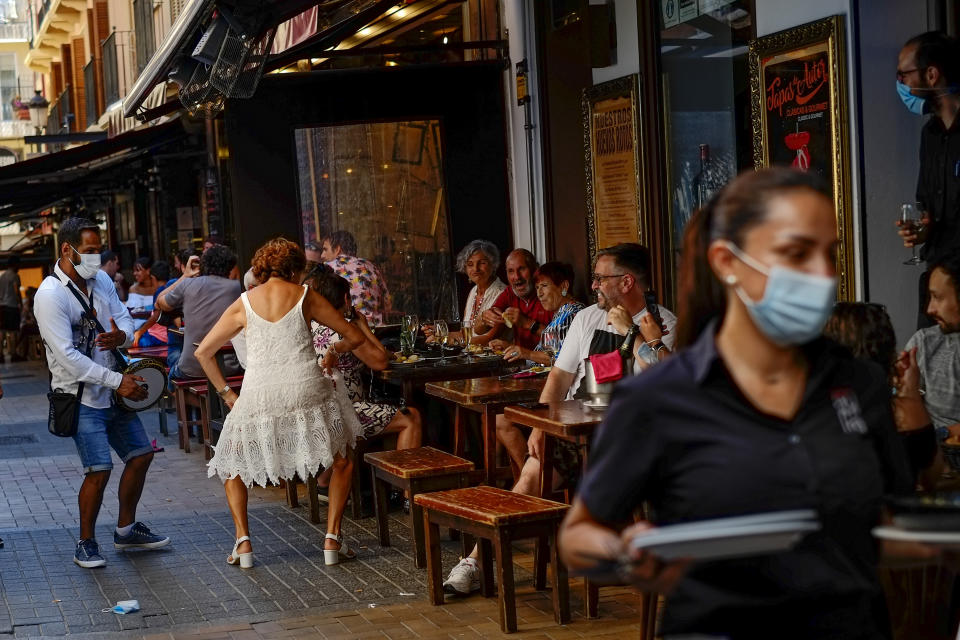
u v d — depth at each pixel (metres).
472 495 6.79
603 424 2.76
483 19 12.52
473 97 12.27
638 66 10.09
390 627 6.52
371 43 13.45
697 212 2.85
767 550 2.42
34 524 9.70
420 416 9.29
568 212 11.43
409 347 10.16
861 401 2.79
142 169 20.70
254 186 11.84
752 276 2.58
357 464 9.27
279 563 8.05
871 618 2.81
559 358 7.14
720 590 2.70
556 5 11.29
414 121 12.19
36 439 15.12
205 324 12.55
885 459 2.88
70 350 7.91
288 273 7.90
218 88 9.51
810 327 2.52
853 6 7.18
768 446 2.64
